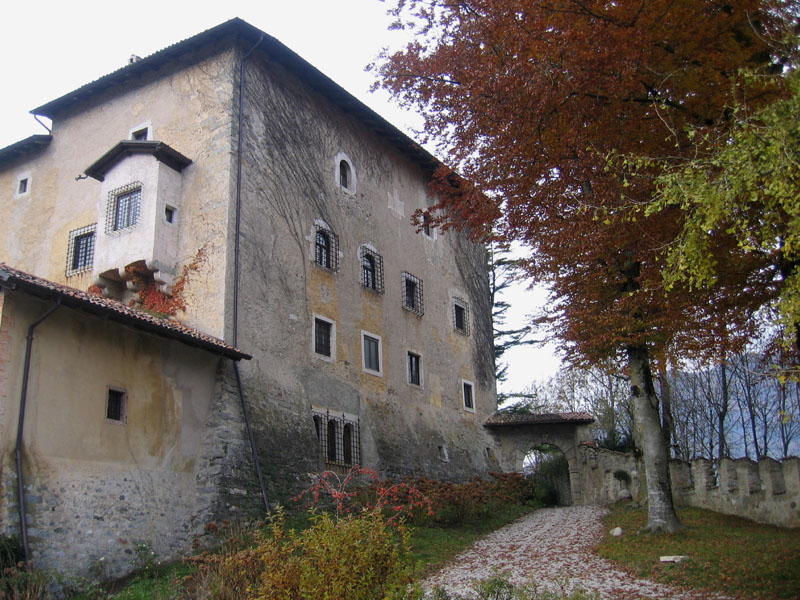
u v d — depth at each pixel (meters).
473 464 28.61
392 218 27.81
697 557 13.10
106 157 20.86
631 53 12.02
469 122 14.74
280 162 22.14
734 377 34.50
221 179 20.08
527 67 12.88
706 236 9.06
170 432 16.52
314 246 22.95
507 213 15.38
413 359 27.42
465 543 17.45
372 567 8.22
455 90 14.69
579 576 12.92
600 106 13.01
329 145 24.77
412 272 28.39
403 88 15.20
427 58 14.86
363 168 26.55
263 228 20.84
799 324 9.77
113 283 20.55
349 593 7.92
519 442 30.95
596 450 28.64
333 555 8.18
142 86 22.86
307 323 21.88
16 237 24.17
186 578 11.66
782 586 10.68
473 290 33.25
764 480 16.81
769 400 35.19
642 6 11.84
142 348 16.14
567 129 13.21
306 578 8.07
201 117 21.16
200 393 17.67
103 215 20.70
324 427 21.38
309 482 19.69
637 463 22.94
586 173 13.77
